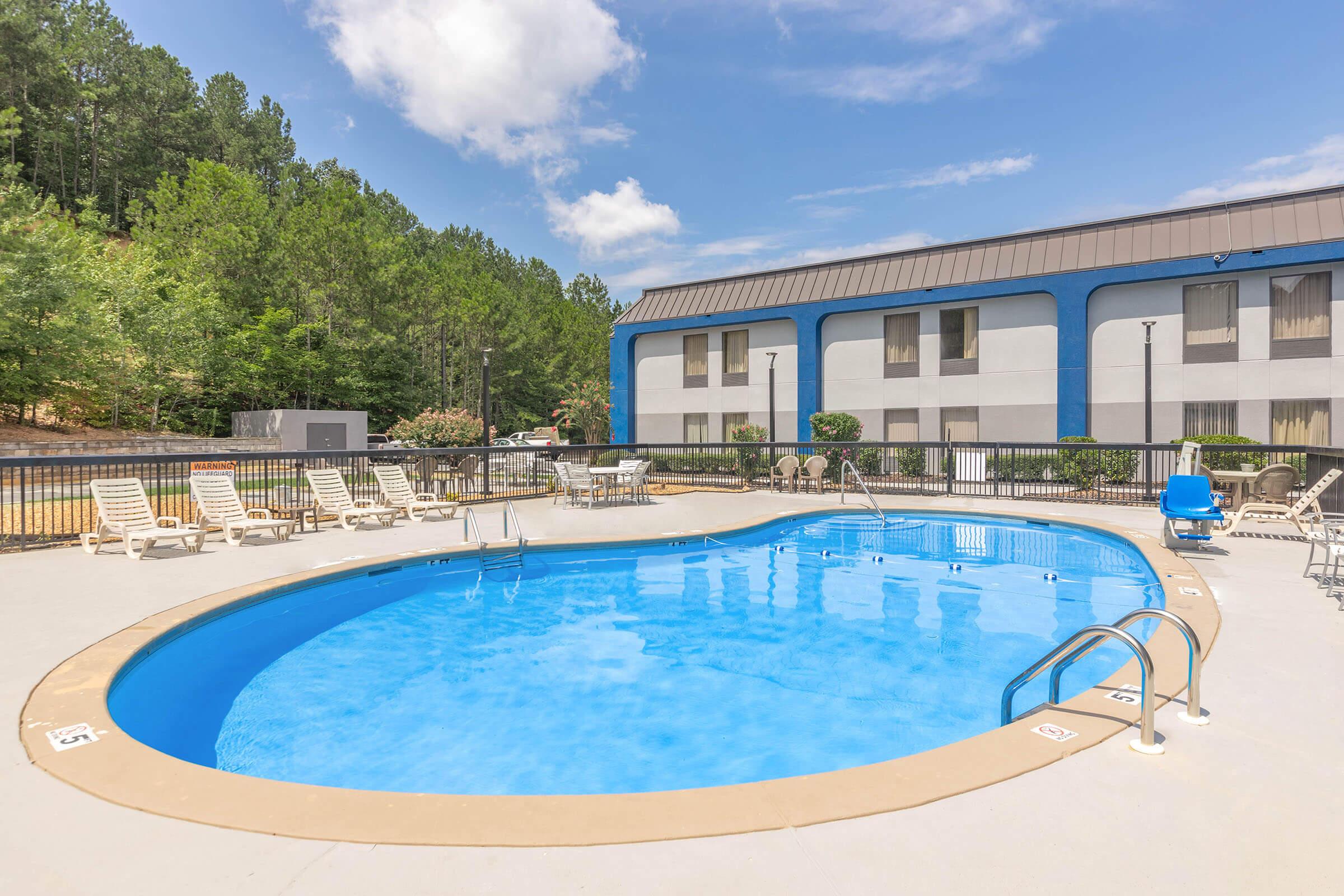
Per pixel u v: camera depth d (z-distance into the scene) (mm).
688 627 6875
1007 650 6082
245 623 6582
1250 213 18016
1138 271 18875
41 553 8906
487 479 15539
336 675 5598
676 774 3896
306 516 11875
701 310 27016
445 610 7477
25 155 54438
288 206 46469
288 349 36875
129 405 29578
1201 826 2510
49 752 3230
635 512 13320
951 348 22328
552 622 7039
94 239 33875
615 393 29141
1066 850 2357
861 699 5047
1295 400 17500
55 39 56062
